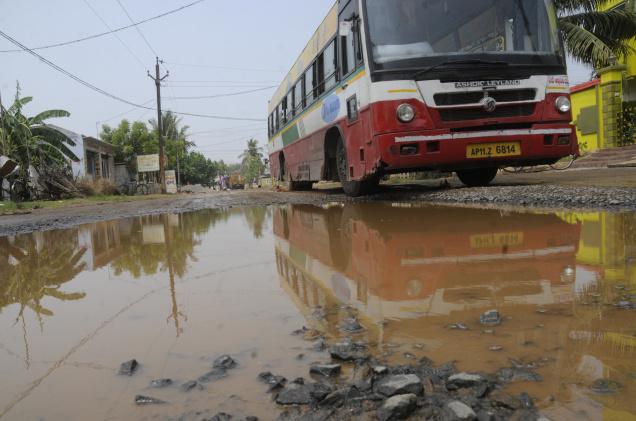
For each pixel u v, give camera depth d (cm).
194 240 404
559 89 576
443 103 558
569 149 582
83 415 105
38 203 1341
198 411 104
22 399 115
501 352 124
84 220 723
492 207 474
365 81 607
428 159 561
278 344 141
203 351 139
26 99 1736
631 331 135
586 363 115
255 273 250
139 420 101
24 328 175
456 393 104
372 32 592
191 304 194
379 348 132
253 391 111
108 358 139
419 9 585
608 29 1270
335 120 792
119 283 246
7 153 1606
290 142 1260
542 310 157
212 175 9131
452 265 232
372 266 245
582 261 224
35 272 296
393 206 568
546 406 97
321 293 198
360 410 100
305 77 1045
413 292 189
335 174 884
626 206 412
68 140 1969
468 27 588
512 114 563
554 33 590
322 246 326
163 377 122
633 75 1439
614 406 96
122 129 3625
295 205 747
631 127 1280
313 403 103
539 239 286
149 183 3162
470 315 156
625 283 183
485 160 566
